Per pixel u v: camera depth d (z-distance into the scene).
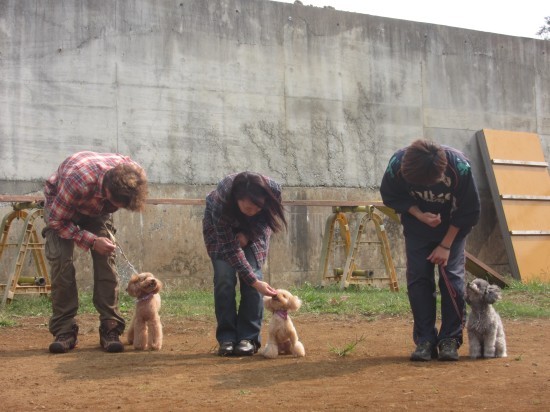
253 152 13.28
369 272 12.66
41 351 6.24
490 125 15.55
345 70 14.18
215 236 5.92
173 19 12.83
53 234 6.21
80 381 4.88
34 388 4.68
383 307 9.58
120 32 12.45
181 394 4.43
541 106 16.17
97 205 5.97
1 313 9.14
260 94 13.43
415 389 4.49
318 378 4.87
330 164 13.90
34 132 11.79
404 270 14.45
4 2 11.74
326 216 13.73
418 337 5.66
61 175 6.00
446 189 5.35
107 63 12.31
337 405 4.10
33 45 11.88
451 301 5.57
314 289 12.59
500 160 15.11
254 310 5.95
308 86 13.84
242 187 5.37
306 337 7.16
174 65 12.78
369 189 14.20
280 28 13.68
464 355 5.88
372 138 14.31
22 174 11.67
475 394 4.34
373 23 14.50
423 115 14.84
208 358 5.77
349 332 7.57
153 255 12.41
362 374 5.00
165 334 7.52
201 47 13.01
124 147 12.34
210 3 13.13
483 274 13.24
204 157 12.90
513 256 14.67
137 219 12.33
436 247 5.65
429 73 14.97
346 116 14.12
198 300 10.53
